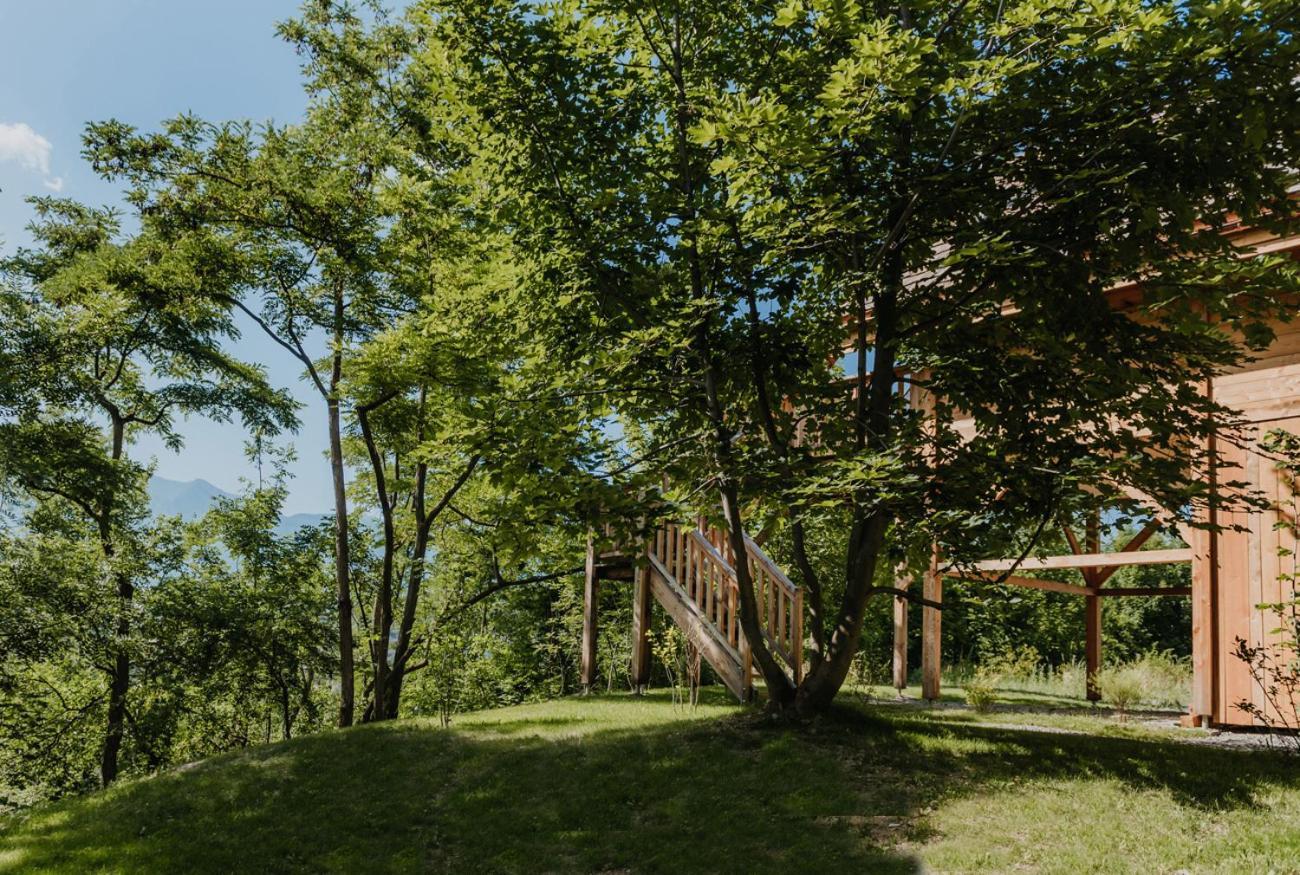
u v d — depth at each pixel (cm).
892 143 712
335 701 2158
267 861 624
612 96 858
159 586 1627
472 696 1895
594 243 830
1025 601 966
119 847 654
